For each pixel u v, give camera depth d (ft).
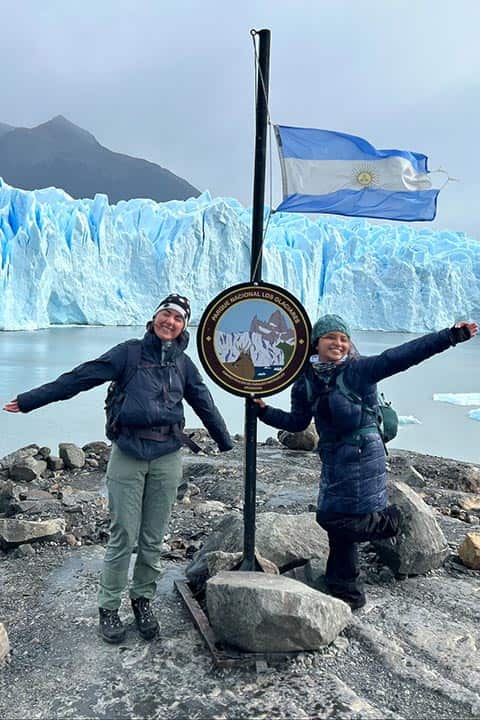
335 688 7.43
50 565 11.66
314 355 9.02
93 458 21.33
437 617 9.32
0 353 67.51
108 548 8.53
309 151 9.77
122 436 8.18
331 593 9.43
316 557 10.21
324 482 9.06
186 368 8.63
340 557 9.33
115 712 7.06
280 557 10.12
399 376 71.31
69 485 18.34
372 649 8.31
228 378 8.89
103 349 74.28
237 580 8.23
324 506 9.00
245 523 9.18
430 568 10.89
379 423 9.02
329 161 9.78
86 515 14.88
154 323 8.38
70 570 11.34
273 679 7.63
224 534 10.75
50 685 7.60
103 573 8.58
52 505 15.24
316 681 7.59
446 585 10.51
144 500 8.50
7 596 10.32
